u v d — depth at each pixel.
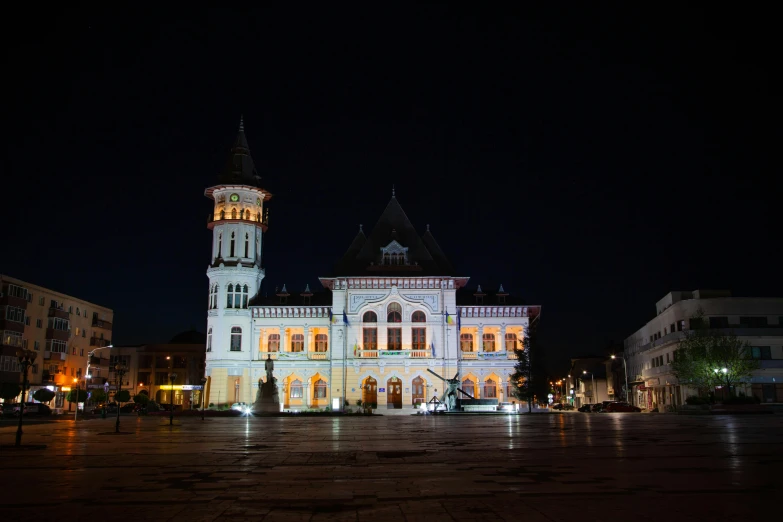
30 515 11.88
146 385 124.38
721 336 71.75
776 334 77.44
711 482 14.88
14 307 85.62
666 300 92.81
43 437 33.97
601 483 14.85
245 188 86.56
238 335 83.50
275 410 68.56
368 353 80.31
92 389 105.25
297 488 14.66
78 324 105.44
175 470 18.20
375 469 18.02
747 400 67.12
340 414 66.31
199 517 11.60
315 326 84.00
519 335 82.88
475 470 17.47
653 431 34.38
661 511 11.69
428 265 84.69
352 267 84.75
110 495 13.95
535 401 78.88
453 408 74.06
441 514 11.61
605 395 126.88
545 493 13.60
